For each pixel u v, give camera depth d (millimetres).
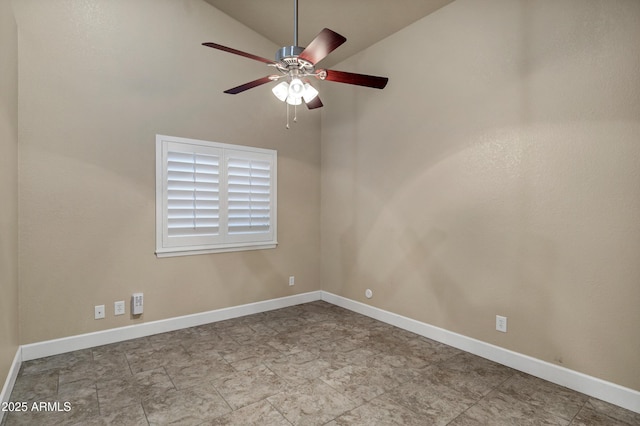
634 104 2000
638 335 2016
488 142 2693
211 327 3422
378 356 2773
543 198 2393
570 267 2273
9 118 2264
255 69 3846
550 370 2365
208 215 3512
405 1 2990
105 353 2787
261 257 3936
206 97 3496
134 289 3111
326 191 4379
